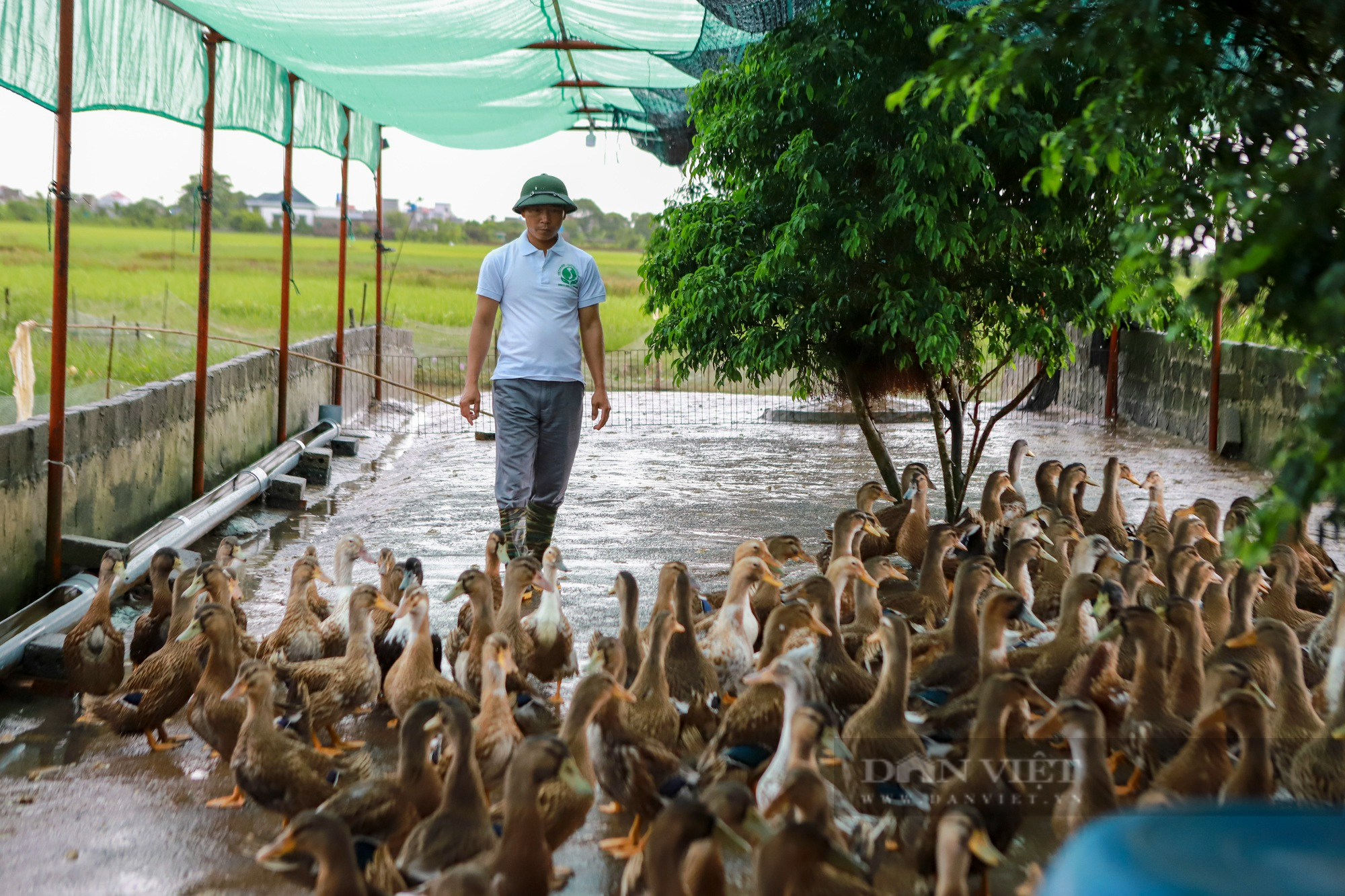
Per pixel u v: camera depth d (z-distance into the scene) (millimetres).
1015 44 4520
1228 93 4629
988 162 9883
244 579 10750
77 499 10070
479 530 13086
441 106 17469
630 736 5730
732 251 10922
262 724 5668
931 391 11688
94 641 7559
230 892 5215
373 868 4801
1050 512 11008
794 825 4199
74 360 19109
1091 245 10250
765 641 6984
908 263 9953
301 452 15938
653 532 12977
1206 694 5891
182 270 51781
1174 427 20844
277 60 12977
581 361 10578
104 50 9766
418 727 5344
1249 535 4023
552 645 7770
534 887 4641
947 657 7164
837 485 16016
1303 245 3699
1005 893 5148
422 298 49750
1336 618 7184
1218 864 1431
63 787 6387
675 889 4258
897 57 9508
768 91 10273
